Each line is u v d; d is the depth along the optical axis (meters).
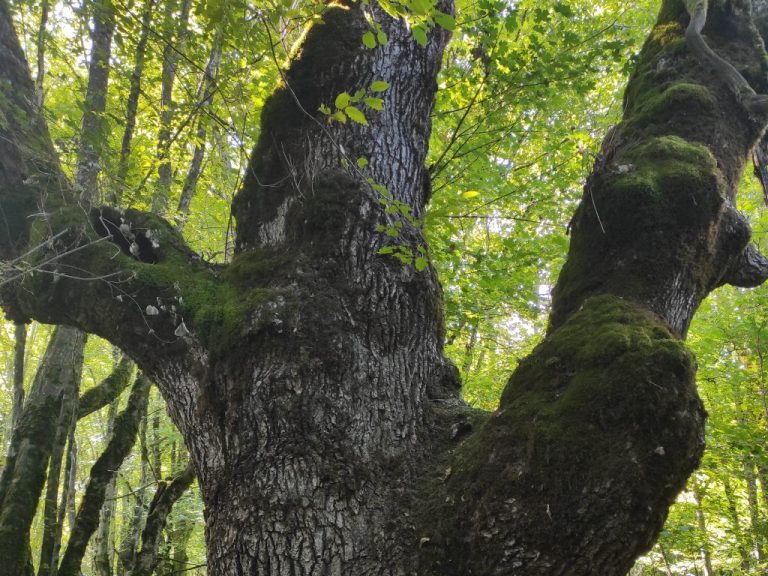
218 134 4.96
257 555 2.16
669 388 1.86
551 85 4.91
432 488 2.29
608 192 2.51
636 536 1.84
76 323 3.00
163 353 2.75
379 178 2.94
